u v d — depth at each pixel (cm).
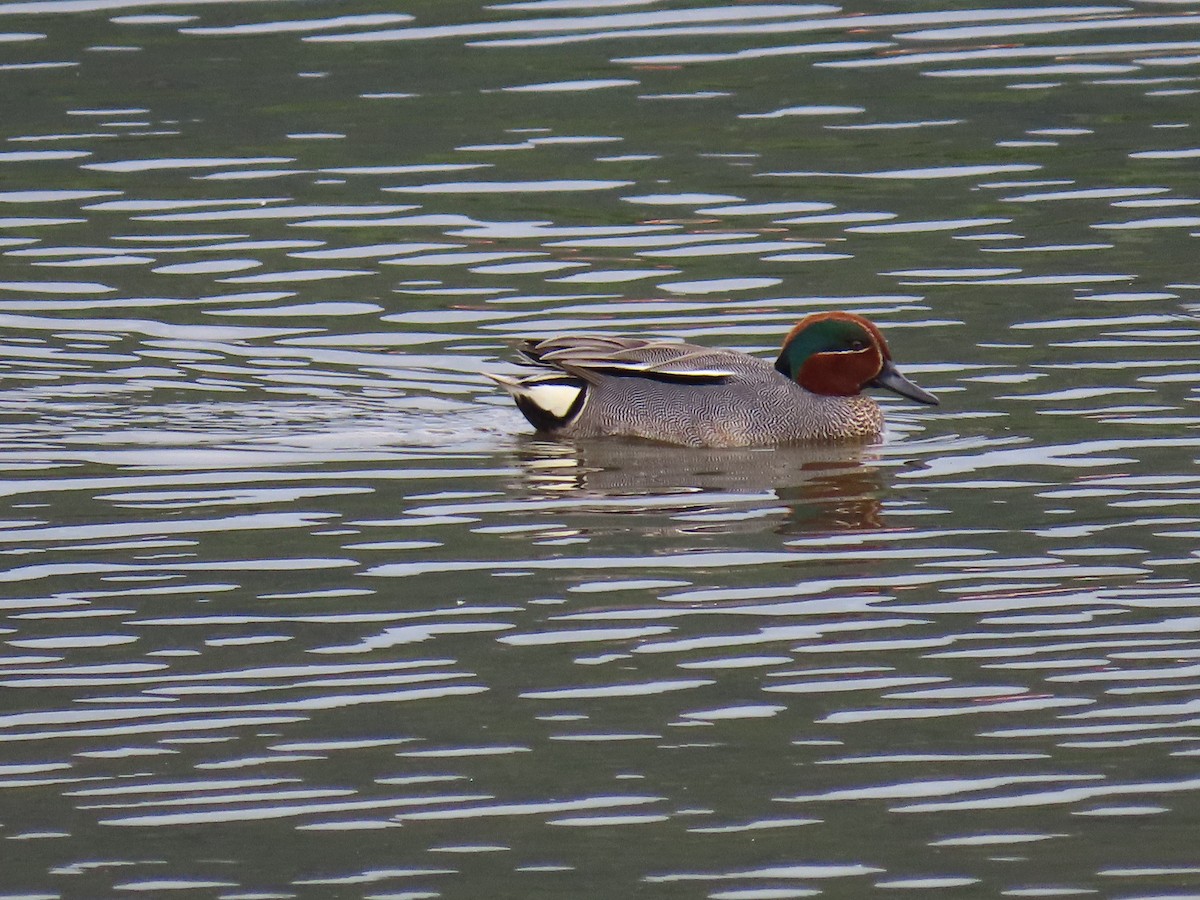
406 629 1209
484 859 955
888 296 1920
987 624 1206
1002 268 1988
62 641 1195
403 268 2034
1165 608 1223
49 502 1446
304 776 1033
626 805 1003
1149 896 916
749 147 2367
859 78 2612
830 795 1010
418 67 2672
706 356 1677
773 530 1384
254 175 2309
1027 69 2633
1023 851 957
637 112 2494
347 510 1432
